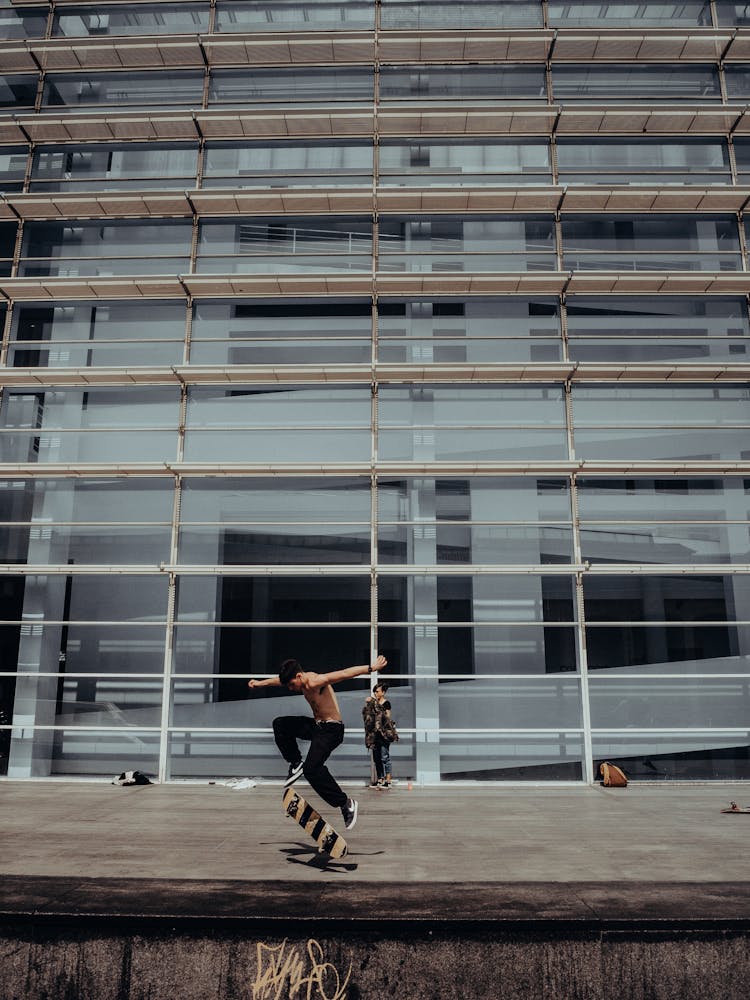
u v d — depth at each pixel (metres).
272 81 14.95
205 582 12.78
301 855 6.52
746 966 4.51
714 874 5.80
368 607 12.64
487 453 13.31
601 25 14.95
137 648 12.58
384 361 13.70
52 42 14.47
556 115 13.96
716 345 13.69
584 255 14.09
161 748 12.11
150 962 4.52
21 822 8.34
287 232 14.30
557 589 12.66
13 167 14.89
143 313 14.03
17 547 13.01
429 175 14.44
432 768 12.05
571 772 12.04
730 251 13.97
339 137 14.59
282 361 13.76
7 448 13.54
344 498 13.09
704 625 12.48
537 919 4.53
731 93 14.62
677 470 12.70
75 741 12.30
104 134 14.62
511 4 15.08
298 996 4.45
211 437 13.46
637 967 4.49
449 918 4.53
